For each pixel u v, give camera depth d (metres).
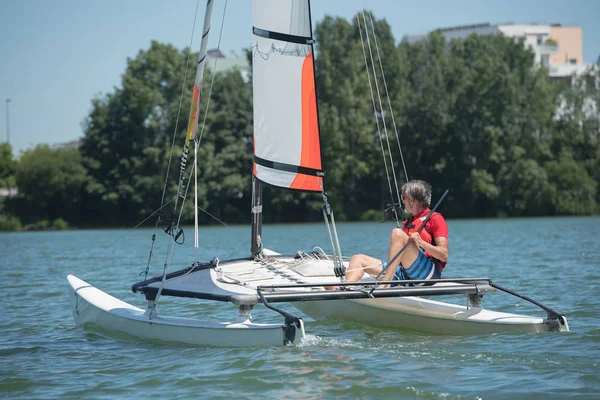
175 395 16.98
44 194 185.62
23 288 40.97
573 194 175.38
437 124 181.88
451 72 191.50
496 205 179.00
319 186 26.02
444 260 23.81
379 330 25.28
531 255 56.38
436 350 20.94
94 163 185.88
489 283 23.59
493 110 179.75
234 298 21.12
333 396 16.53
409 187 24.48
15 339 25.05
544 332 22.67
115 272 50.25
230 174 183.75
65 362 21.00
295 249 74.19
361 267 24.78
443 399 16.11
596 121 184.50
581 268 44.47
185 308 31.47
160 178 178.50
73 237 130.25
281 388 17.17
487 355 20.09
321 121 178.38
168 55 185.38
